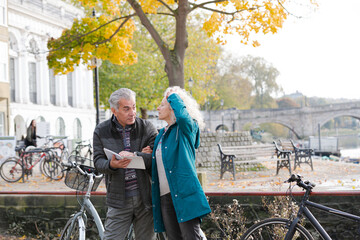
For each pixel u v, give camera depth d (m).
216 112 71.88
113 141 3.70
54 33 28.75
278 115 75.69
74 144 21.80
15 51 25.05
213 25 10.64
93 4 12.31
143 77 28.19
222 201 5.67
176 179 3.40
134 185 3.69
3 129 21.75
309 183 3.89
